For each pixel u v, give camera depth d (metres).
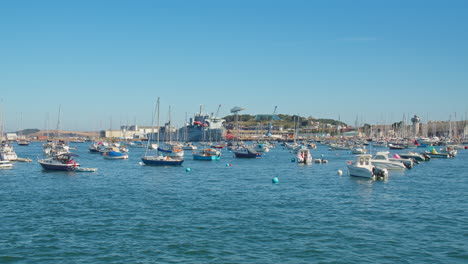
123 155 143.38
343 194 62.09
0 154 109.94
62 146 162.75
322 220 45.03
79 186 70.62
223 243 36.84
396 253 34.44
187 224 43.03
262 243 36.91
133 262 32.38
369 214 48.06
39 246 35.94
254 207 51.84
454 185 71.75
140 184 73.69
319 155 175.12
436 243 37.00
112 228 41.44
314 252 34.62
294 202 55.38
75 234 39.38
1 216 46.50
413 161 116.50
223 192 64.12
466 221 44.72
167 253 34.31
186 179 81.81
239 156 151.00
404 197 59.28
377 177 79.31
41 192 63.53
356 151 183.38
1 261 32.50
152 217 46.12
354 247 35.91
